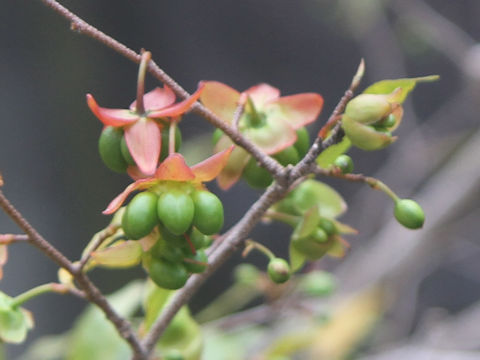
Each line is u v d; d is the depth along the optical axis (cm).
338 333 85
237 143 47
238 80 168
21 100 153
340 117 46
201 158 106
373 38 128
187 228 45
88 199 155
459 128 137
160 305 50
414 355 84
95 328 57
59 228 151
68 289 48
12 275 139
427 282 165
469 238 136
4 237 46
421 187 128
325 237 49
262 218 50
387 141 46
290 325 80
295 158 49
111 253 46
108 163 47
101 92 159
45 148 154
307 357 84
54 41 156
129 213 45
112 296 58
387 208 123
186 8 164
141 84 46
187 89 167
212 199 45
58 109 156
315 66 167
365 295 95
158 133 46
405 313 107
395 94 46
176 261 46
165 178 45
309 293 64
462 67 115
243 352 70
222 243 48
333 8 129
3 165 149
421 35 116
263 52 167
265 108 49
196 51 166
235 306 85
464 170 107
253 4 166
